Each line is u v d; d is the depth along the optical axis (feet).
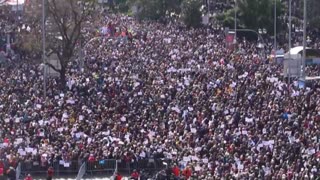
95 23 599.16
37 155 317.83
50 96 413.39
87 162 319.06
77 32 500.33
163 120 348.38
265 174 273.54
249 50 622.13
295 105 367.04
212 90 408.26
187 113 357.20
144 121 345.92
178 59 536.83
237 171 277.03
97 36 618.03
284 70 449.06
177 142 318.24
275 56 546.26
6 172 306.55
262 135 318.24
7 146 316.81
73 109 367.86
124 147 320.91
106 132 329.31
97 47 606.55
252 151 299.17
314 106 366.43
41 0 495.82
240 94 394.93
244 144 307.78
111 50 593.42
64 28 481.46
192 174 284.20
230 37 614.75
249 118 341.00
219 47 616.39
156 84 432.25
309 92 401.49
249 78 444.14
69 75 483.10
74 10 485.97
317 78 442.09
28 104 379.14
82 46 565.12
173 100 387.96
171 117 351.46
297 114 352.49
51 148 321.93
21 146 319.68
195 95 394.32
